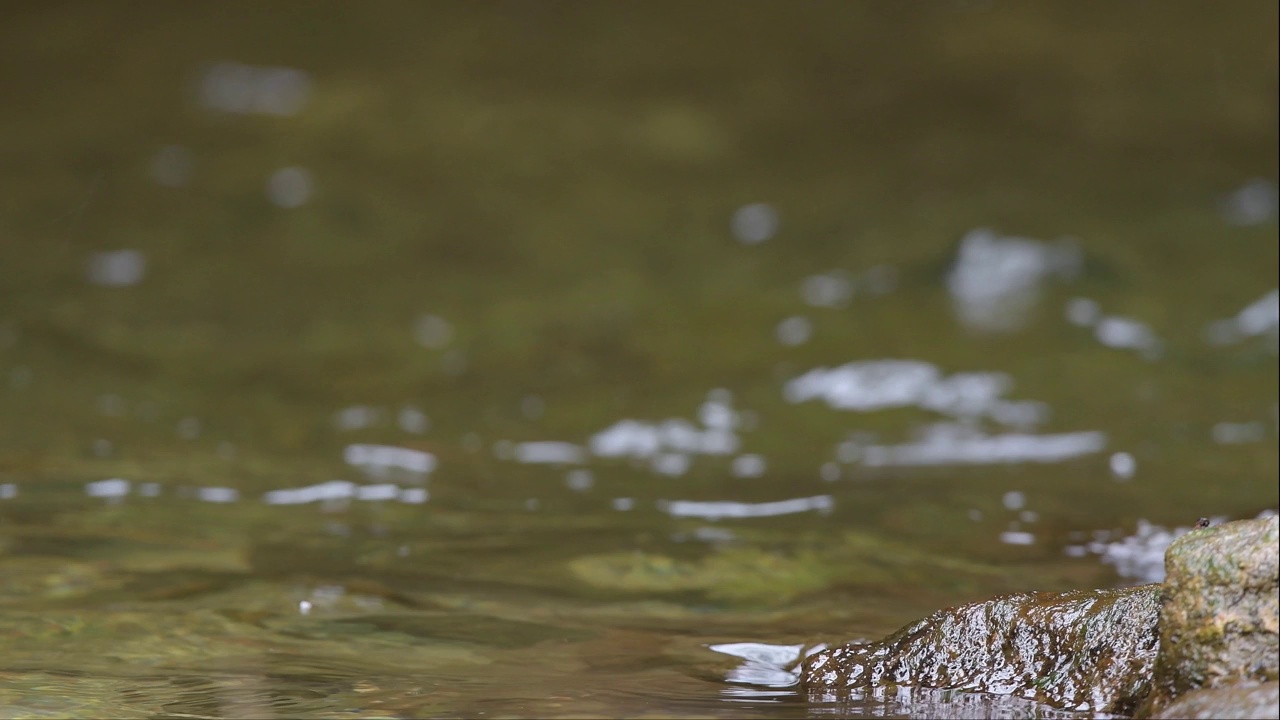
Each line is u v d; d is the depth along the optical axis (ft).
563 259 59.88
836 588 27.61
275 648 22.49
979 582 28.09
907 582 28.12
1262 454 40.91
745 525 33.42
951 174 64.95
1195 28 73.15
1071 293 55.57
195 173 64.80
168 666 21.27
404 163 66.28
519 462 41.06
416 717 18.37
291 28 76.59
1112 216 60.80
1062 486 37.78
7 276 55.57
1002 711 18.34
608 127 69.36
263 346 51.80
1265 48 71.41
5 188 62.59
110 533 30.86
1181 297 54.70
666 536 32.09
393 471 39.45
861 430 44.75
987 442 43.06
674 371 50.52
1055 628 19.26
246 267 58.08
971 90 70.79
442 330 53.93
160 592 26.13
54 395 45.52
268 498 35.42
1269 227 59.77
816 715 18.31
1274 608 16.20
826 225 61.67
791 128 69.36
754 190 64.75
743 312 55.31
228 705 18.98
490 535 31.96
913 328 53.42
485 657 22.12
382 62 73.92
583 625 24.43
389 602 25.84
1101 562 29.89
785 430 44.88
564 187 65.05
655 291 57.31
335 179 64.75
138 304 54.44
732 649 22.76
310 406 46.65
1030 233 59.36
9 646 22.35
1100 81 70.59
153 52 74.43
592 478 39.24
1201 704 16.02
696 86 72.43
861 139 68.28
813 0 77.71
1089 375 48.98
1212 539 17.01
